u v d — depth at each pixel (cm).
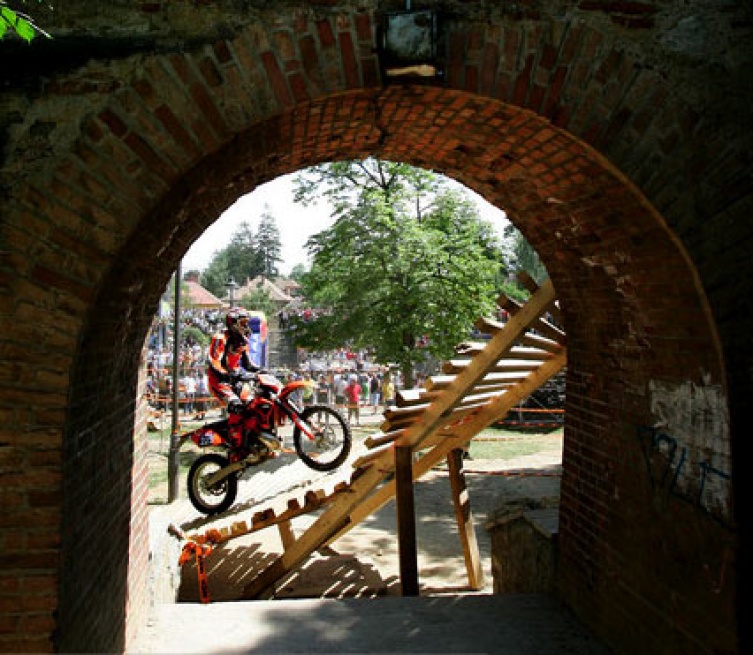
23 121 296
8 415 283
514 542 661
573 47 332
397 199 1281
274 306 5172
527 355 639
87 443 324
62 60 300
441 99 349
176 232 396
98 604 349
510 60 330
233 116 311
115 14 304
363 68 320
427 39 313
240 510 834
